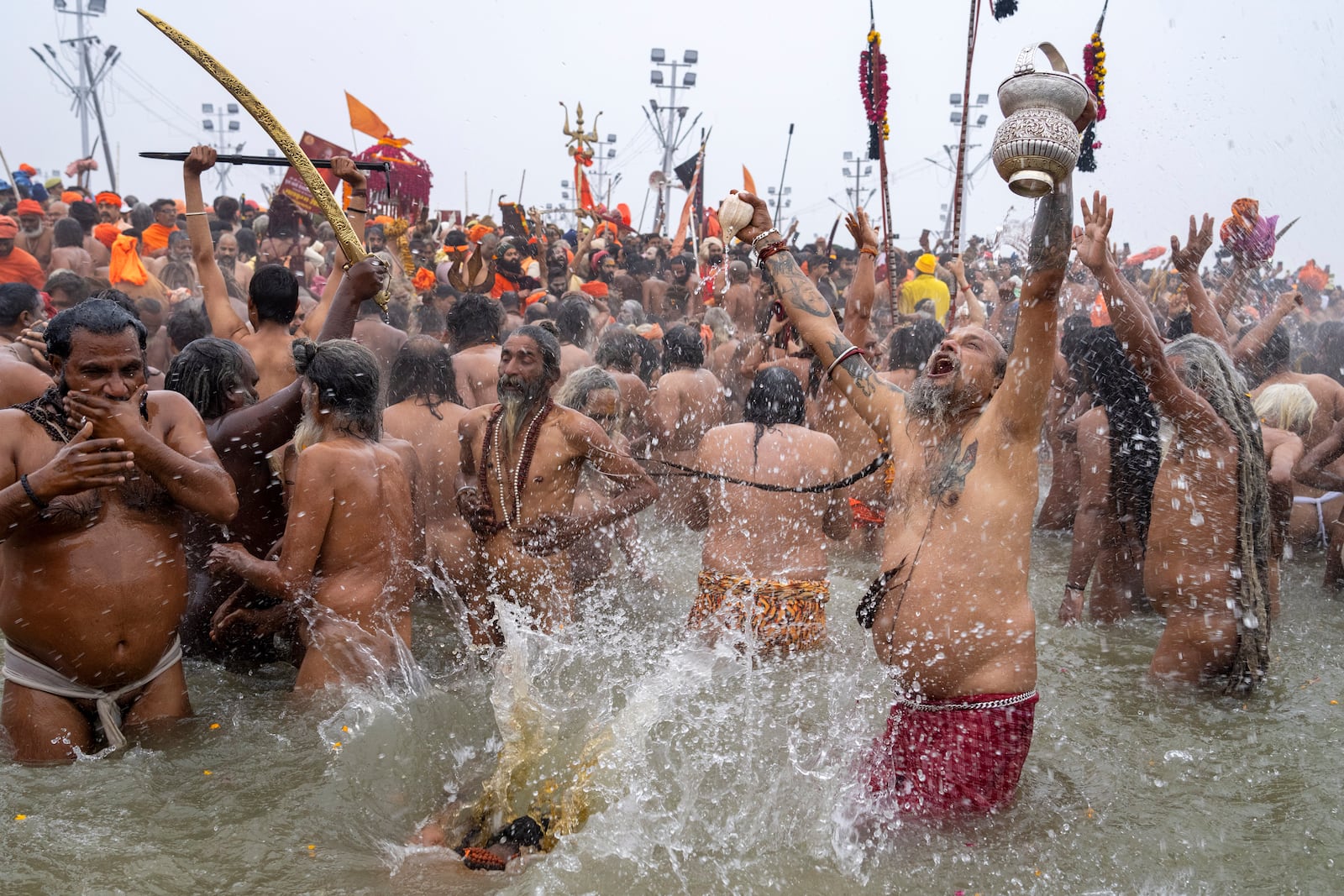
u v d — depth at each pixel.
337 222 4.41
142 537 3.37
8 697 3.28
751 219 3.56
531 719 3.58
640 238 18.11
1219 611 3.96
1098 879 2.71
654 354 7.81
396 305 8.69
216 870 2.70
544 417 4.33
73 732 3.29
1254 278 9.30
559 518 4.34
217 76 4.36
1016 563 2.91
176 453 3.25
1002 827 2.90
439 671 4.21
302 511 3.65
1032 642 2.93
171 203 12.42
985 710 2.91
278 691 3.91
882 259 11.80
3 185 12.30
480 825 3.04
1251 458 3.96
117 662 3.32
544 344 4.30
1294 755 3.44
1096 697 3.99
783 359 7.13
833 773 3.19
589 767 3.25
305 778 3.20
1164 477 4.10
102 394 3.10
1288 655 4.50
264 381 4.83
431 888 2.66
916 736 3.00
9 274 8.68
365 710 3.62
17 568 3.21
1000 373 3.04
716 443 4.70
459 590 4.68
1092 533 5.00
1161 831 2.94
